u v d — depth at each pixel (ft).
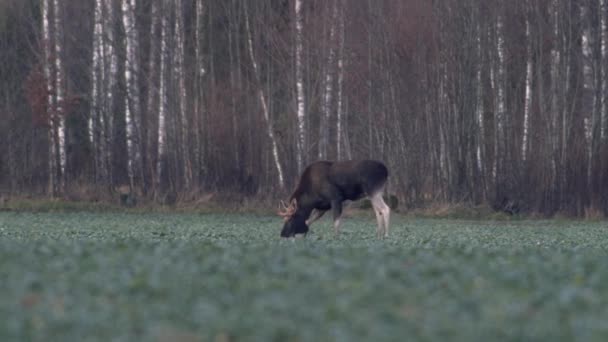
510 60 329.72
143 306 77.20
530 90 321.93
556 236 203.00
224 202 318.45
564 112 316.40
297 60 330.75
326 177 188.75
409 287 87.04
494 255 120.88
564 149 313.53
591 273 100.07
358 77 327.88
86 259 107.96
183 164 329.52
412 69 323.57
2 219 257.96
